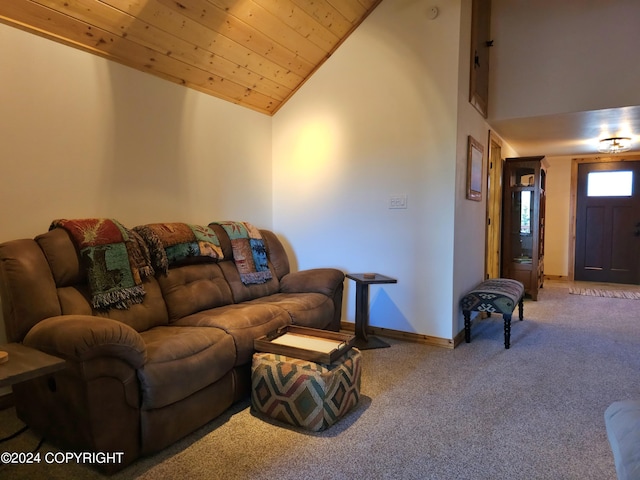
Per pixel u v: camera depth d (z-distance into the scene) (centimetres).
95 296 209
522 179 538
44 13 218
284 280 340
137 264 236
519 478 166
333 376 203
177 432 188
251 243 326
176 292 256
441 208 328
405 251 346
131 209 279
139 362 173
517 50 396
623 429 102
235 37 298
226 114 354
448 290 328
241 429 204
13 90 217
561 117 396
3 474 167
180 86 311
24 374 131
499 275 532
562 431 202
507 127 443
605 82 364
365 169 361
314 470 170
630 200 638
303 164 393
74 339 155
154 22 253
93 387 160
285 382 207
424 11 326
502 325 398
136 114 280
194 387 192
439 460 178
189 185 322
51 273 201
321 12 320
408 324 347
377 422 209
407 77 337
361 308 336
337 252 381
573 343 340
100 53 255
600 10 363
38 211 230
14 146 219
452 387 252
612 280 657
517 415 217
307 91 387
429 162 331
